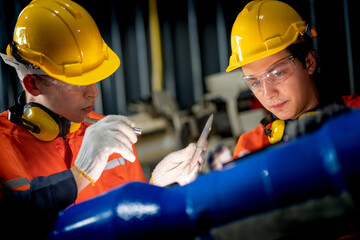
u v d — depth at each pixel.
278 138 1.24
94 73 1.26
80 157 1.10
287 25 1.25
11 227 0.97
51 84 1.24
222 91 4.34
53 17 1.23
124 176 1.45
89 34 1.27
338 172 0.46
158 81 7.47
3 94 5.41
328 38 2.17
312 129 0.67
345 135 0.47
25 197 1.00
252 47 1.26
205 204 0.57
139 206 0.64
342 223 0.50
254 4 1.34
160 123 5.14
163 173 1.36
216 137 4.20
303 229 0.52
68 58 1.22
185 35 7.20
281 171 0.52
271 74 1.21
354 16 2.02
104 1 7.43
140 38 7.48
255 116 4.09
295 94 1.21
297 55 1.22
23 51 1.22
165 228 0.61
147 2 7.34
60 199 1.01
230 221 0.55
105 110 7.80
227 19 6.71
